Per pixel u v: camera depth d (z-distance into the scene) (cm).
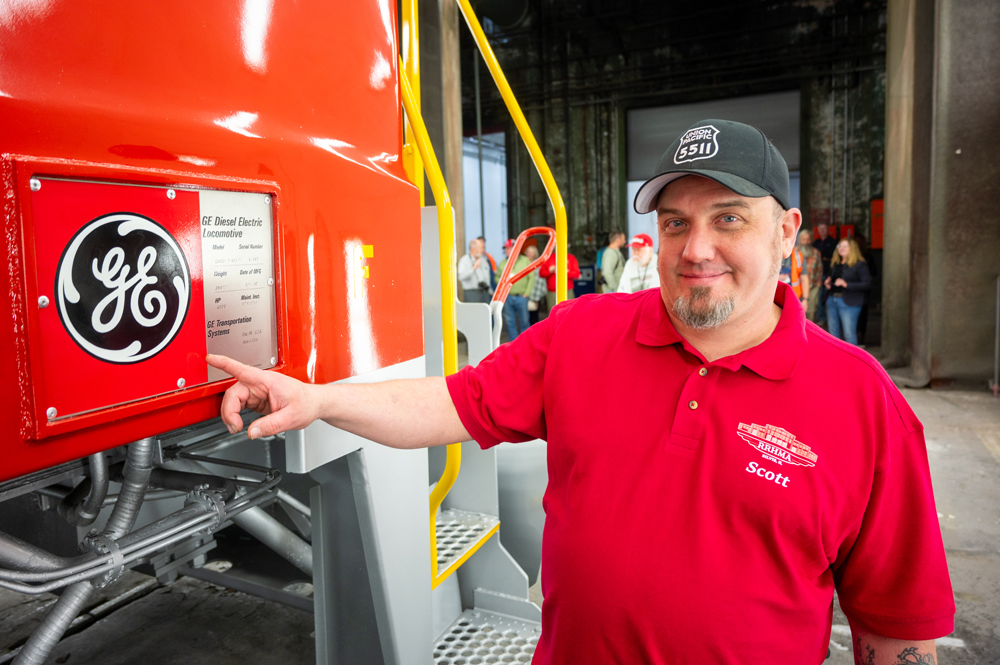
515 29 1345
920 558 82
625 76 1312
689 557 82
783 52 1196
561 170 1378
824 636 88
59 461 63
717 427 83
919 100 627
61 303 62
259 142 85
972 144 550
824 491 80
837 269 699
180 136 74
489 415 102
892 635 85
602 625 86
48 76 61
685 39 1249
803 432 81
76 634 215
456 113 885
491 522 201
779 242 85
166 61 73
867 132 1155
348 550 121
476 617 197
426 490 130
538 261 229
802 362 83
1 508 168
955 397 542
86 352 64
